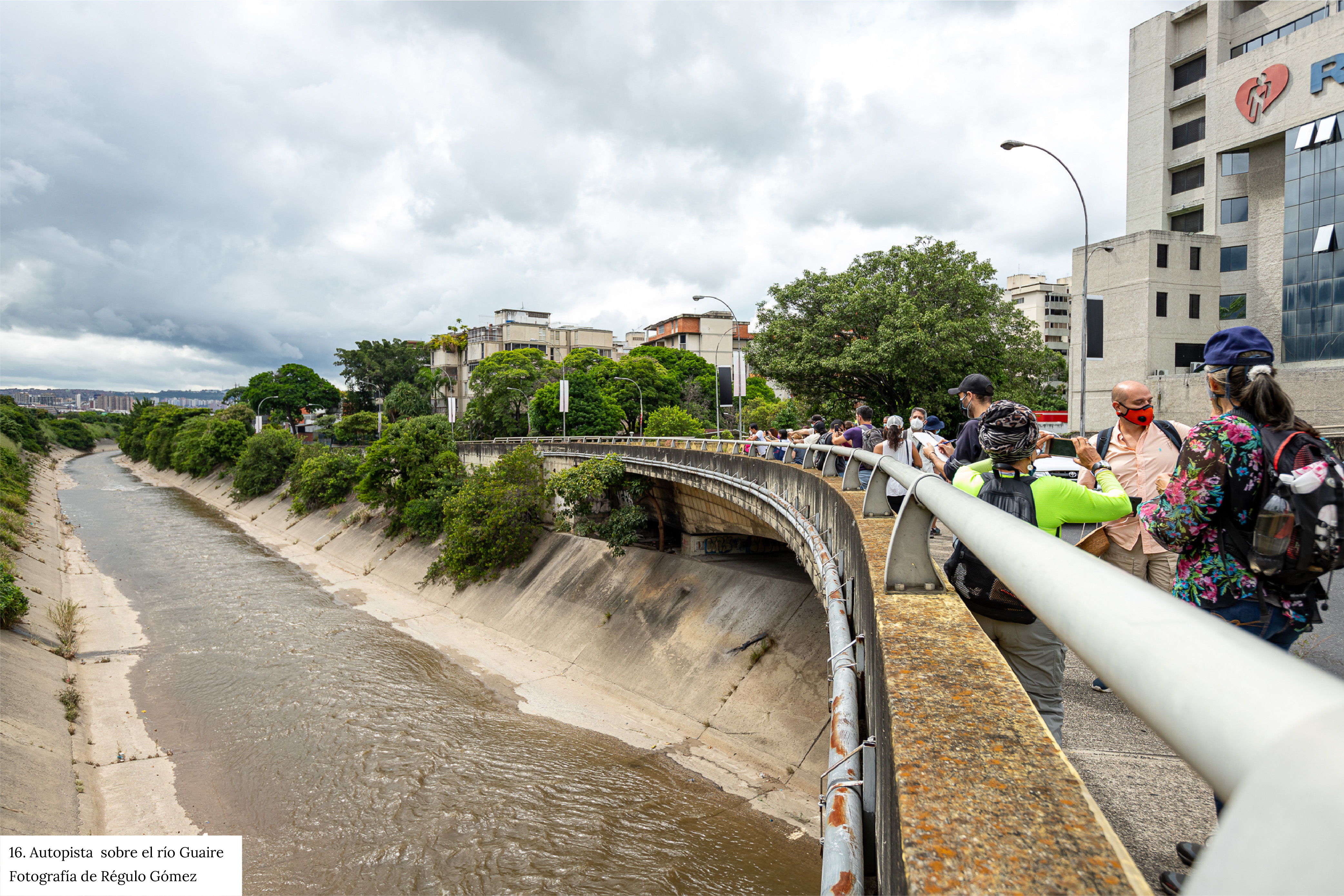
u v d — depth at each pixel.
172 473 99.50
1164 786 4.07
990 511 1.90
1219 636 0.75
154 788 19.89
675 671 24.59
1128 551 5.21
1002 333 33.09
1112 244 38.59
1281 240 36.00
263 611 36.50
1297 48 33.75
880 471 4.97
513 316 108.06
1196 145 40.12
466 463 53.50
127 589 39.94
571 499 35.12
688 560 29.39
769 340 36.94
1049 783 1.63
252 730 23.16
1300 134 33.72
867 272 35.66
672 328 107.88
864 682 4.43
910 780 1.68
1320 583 2.98
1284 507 2.84
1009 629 3.66
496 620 33.97
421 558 42.91
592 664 27.58
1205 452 3.01
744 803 18.16
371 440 86.31
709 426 76.81
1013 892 1.31
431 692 26.27
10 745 19.28
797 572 26.03
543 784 19.47
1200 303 37.84
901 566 3.23
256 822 18.28
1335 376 28.69
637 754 20.95
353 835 17.56
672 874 15.60
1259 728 0.49
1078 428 37.75
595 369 80.31
